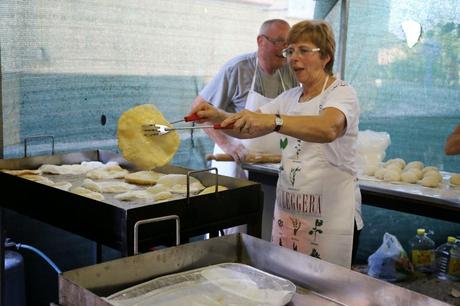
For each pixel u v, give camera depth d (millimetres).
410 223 3633
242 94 3088
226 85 3107
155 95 3172
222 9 3402
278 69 3049
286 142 2150
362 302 1260
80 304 1141
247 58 3086
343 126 1851
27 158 2607
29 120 2689
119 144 1995
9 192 2189
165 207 1724
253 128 1653
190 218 1803
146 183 2361
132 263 1317
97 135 2957
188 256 1429
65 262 2955
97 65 2889
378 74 3650
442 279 3332
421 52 3439
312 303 1290
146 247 1695
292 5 3729
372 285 1235
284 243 2186
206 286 1328
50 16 2678
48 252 2873
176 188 2225
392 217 3688
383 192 2631
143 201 2074
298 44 2008
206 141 3432
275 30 2893
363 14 3652
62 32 2730
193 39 3295
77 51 2801
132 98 3068
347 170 2080
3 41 2547
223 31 3438
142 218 1670
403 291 1179
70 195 1859
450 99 3355
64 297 1188
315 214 2082
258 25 3611
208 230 1867
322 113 1838
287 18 3727
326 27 2010
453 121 3354
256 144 3092
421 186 2721
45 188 1973
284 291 1297
